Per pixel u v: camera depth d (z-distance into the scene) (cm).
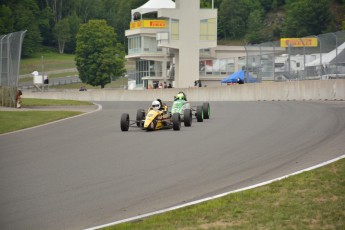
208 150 2156
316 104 4088
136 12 11731
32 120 3606
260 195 1445
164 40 10538
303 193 1439
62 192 1584
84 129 3088
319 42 5153
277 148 2128
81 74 15112
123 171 1830
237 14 19762
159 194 1534
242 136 2495
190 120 2956
